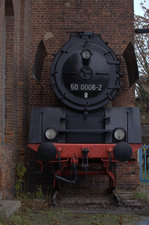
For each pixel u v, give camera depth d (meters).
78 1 9.35
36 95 9.12
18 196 7.32
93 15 9.31
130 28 9.27
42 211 6.18
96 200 7.28
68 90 7.22
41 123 7.03
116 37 9.27
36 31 9.30
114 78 7.33
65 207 6.59
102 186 8.95
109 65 7.36
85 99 7.20
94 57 7.29
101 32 9.28
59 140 7.02
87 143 7.12
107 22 9.30
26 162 8.56
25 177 8.34
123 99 9.07
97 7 9.33
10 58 7.54
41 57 7.91
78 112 7.27
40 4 9.38
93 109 7.20
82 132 7.13
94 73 7.23
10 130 7.48
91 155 6.59
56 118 7.09
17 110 8.03
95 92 7.22
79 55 7.27
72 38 7.52
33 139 6.93
